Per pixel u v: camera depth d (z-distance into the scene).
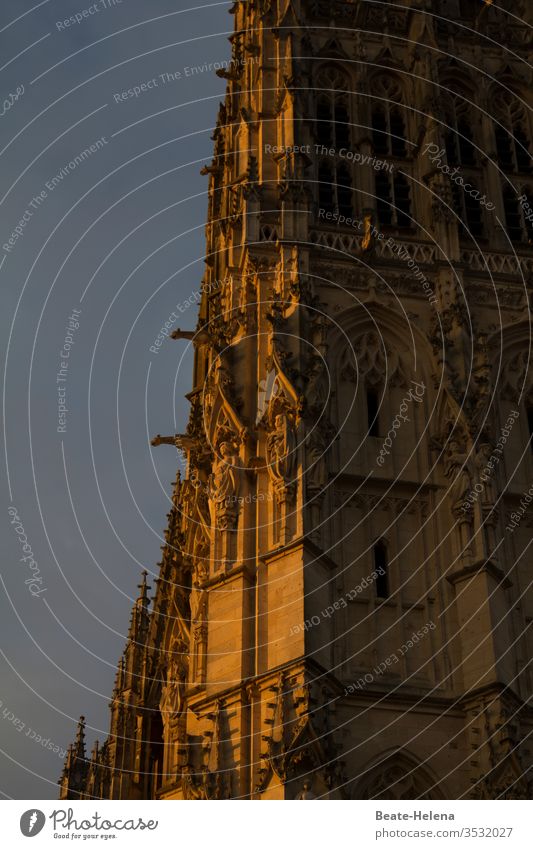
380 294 58.16
